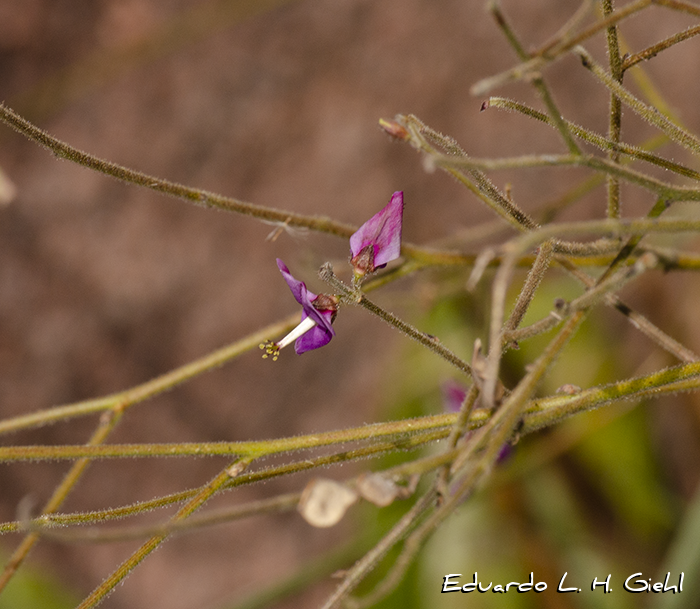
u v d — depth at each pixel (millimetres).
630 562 443
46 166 550
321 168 542
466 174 342
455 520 436
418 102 533
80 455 333
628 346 494
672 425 484
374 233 338
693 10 318
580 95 514
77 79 530
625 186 511
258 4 528
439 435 335
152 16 537
